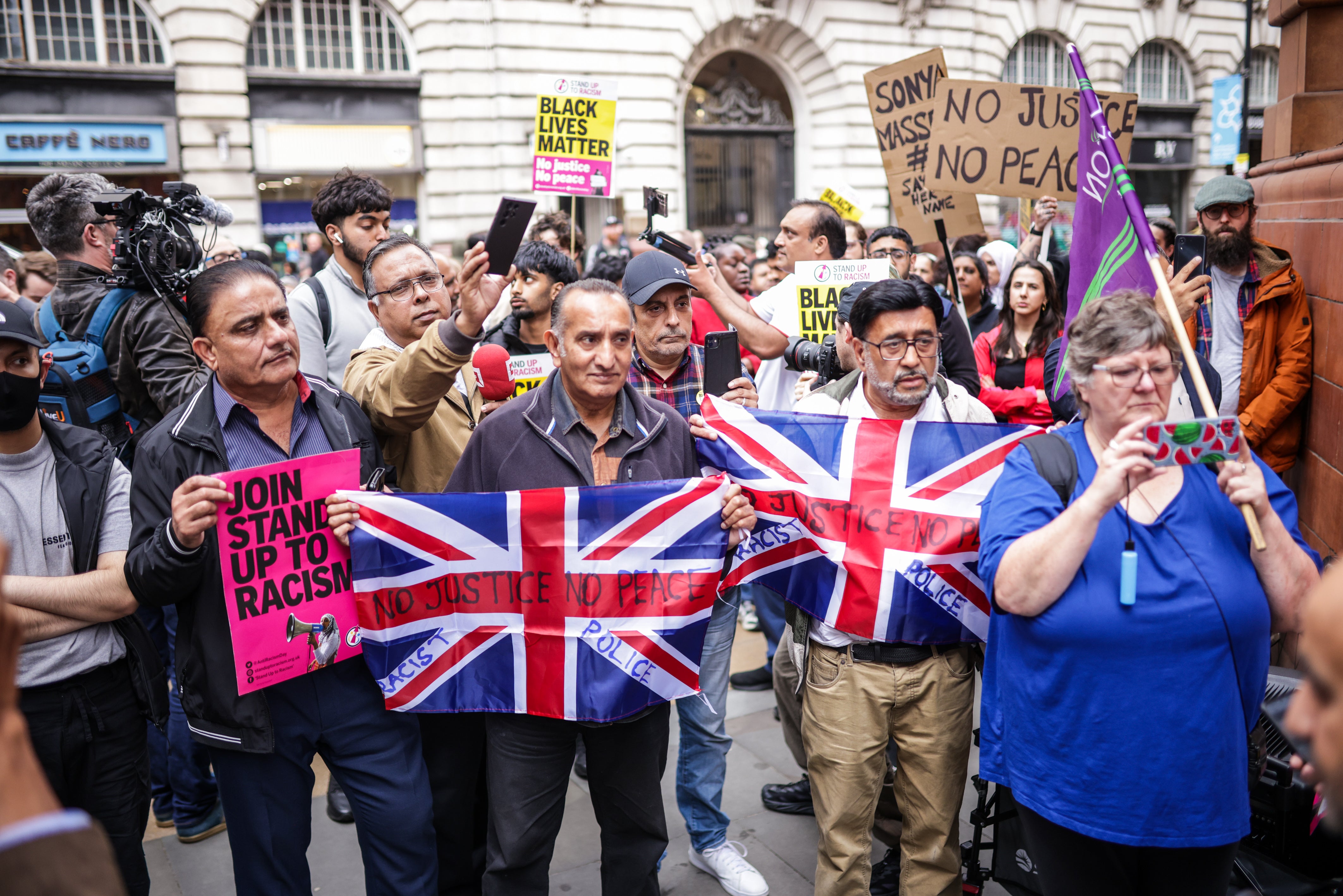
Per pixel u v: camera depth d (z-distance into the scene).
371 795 2.40
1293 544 1.85
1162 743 1.82
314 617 2.28
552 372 2.51
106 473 2.32
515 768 2.42
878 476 2.51
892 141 4.17
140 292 3.03
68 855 0.85
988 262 6.18
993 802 2.51
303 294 3.51
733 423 2.59
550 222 5.66
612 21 15.30
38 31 12.57
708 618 2.40
